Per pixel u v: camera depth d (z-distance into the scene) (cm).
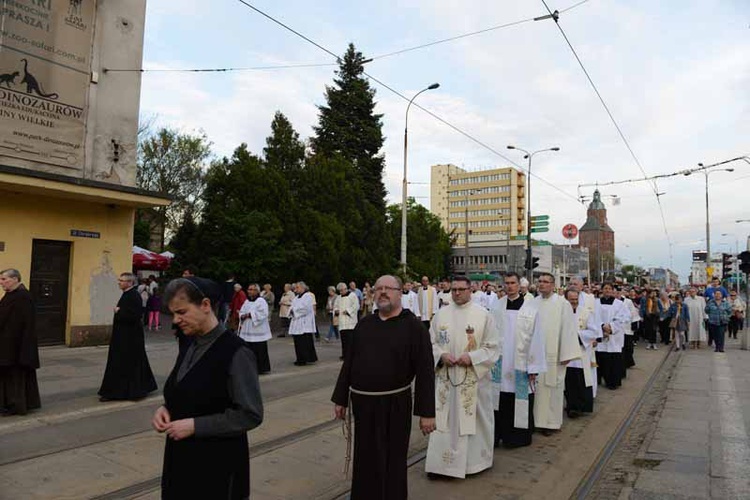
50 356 1200
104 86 1402
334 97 3922
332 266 2672
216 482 259
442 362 546
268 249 2303
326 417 748
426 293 1655
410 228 4825
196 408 258
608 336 1016
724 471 563
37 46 1254
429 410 407
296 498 470
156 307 1942
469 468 540
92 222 1385
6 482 480
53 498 449
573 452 634
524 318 648
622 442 696
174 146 3638
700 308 1814
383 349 405
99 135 1391
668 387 1060
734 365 1377
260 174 2464
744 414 822
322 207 2936
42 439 607
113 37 1424
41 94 1259
